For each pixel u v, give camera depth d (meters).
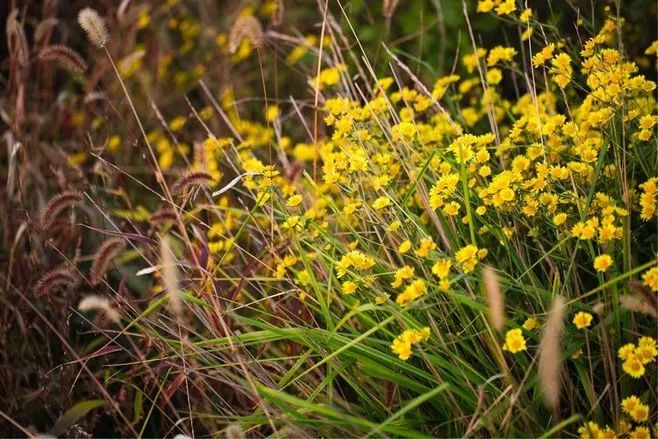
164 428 2.83
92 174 3.77
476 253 2.09
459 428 2.14
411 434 2.02
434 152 2.30
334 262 2.28
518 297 2.29
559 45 2.68
